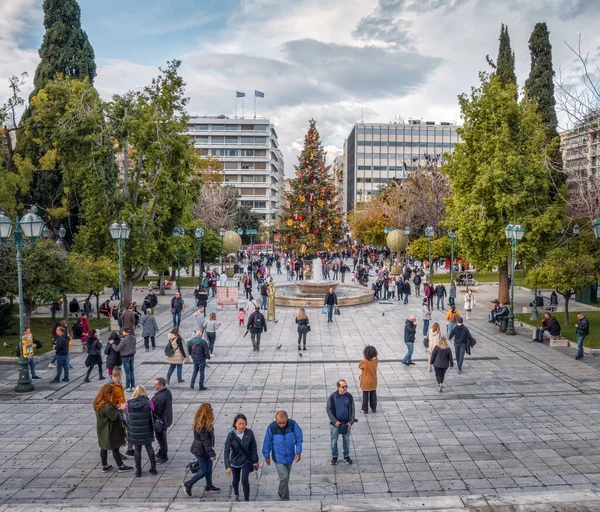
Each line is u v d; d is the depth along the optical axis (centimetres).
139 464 944
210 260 5162
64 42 4197
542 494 668
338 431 981
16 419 1256
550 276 2225
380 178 12094
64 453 1058
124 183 2892
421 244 4462
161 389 978
